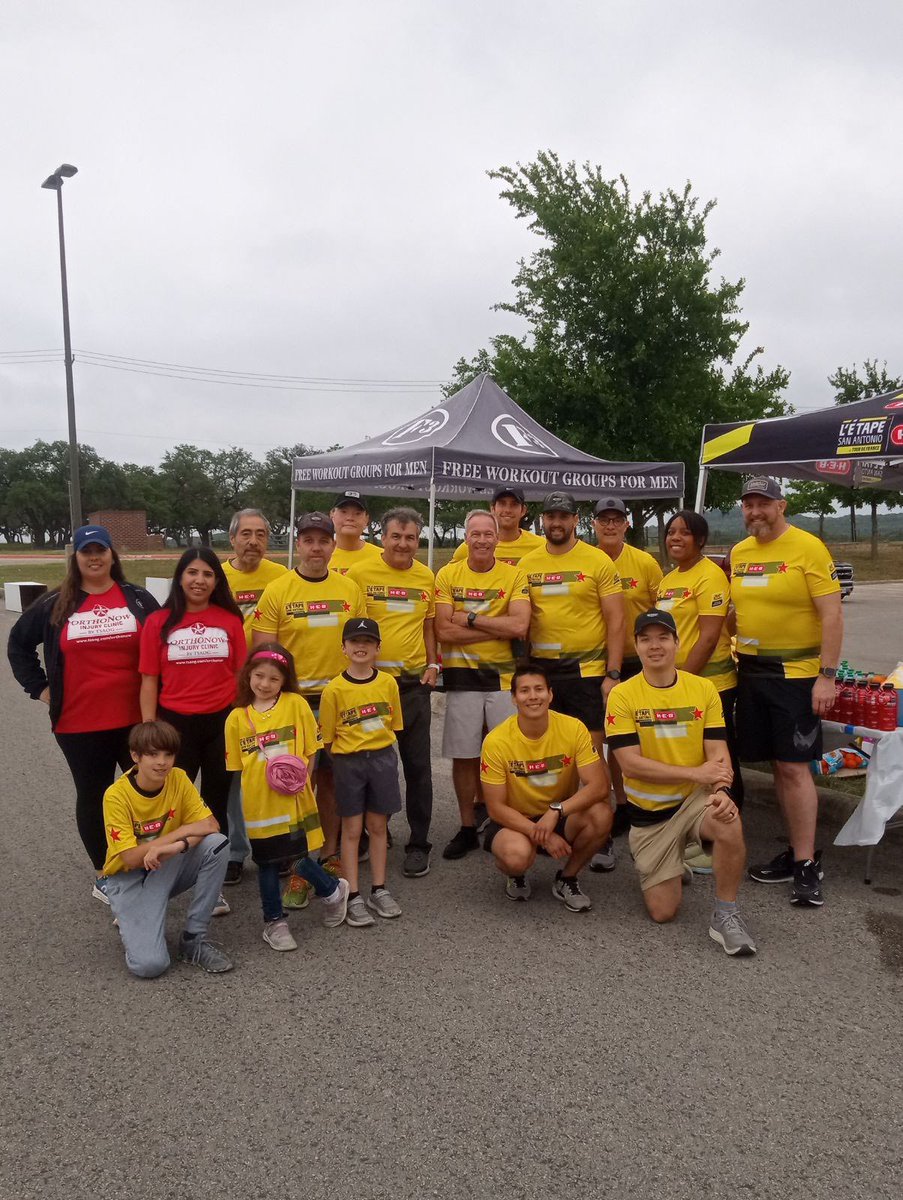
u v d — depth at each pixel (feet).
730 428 20.51
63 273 65.92
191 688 13.76
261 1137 8.21
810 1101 8.71
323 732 13.56
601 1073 9.18
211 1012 10.56
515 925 12.99
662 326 55.47
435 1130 8.29
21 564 152.46
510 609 16.01
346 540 18.35
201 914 11.99
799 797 13.83
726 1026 10.10
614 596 16.07
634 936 12.56
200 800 12.41
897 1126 8.32
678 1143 8.08
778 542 14.23
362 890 14.48
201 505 318.45
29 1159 7.95
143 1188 7.56
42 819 17.99
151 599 14.37
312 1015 10.46
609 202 58.08
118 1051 9.71
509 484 26.40
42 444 321.52
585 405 56.18
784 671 13.97
